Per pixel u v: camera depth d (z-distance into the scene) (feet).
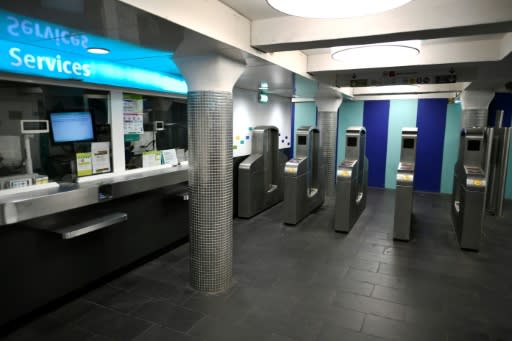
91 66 12.65
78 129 13.11
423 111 31.83
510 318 10.93
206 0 9.02
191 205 12.44
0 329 9.84
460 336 9.99
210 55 11.25
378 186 34.40
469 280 13.60
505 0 8.50
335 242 17.87
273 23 11.03
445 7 9.06
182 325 10.45
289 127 33.27
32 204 9.82
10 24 8.18
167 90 16.70
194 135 11.99
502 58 13.23
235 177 21.99
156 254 15.78
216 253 12.34
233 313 11.11
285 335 9.99
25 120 11.41
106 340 9.71
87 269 12.30
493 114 28.91
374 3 6.72
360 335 10.02
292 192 20.44
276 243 17.61
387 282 13.37
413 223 21.74
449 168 31.45
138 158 15.94
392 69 16.62
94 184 12.32
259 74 16.40
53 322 10.53
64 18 7.75
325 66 16.96
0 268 9.61
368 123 34.01
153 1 7.36
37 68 10.88
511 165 28.78
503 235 19.26
